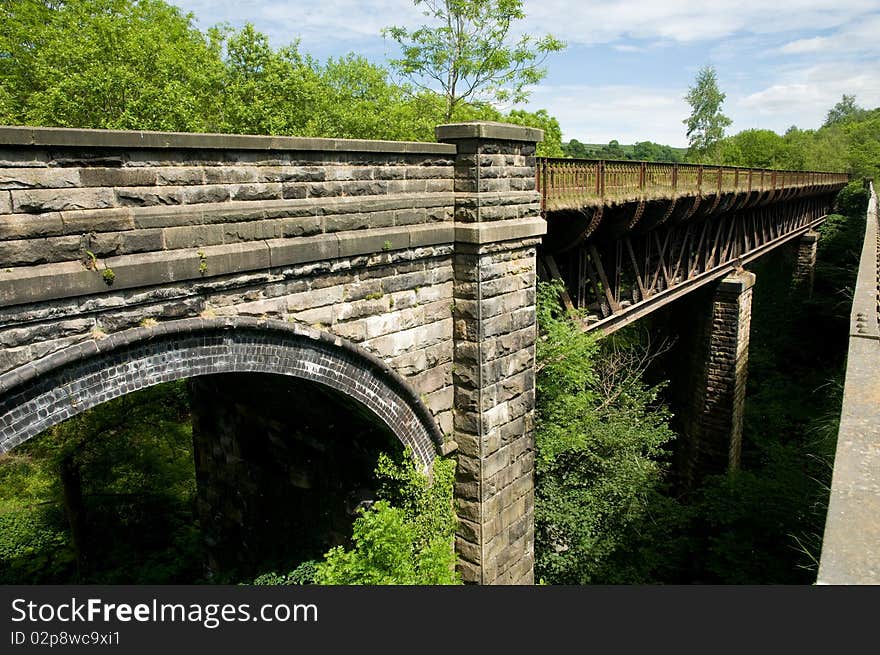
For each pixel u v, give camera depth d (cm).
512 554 940
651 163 1231
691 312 2084
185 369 582
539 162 920
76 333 502
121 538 1554
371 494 922
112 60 1499
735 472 1404
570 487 1270
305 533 1070
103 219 501
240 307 605
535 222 874
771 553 1133
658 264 1492
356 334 719
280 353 655
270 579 1047
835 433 879
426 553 788
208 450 1252
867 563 298
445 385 848
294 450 1044
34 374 477
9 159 452
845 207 4438
